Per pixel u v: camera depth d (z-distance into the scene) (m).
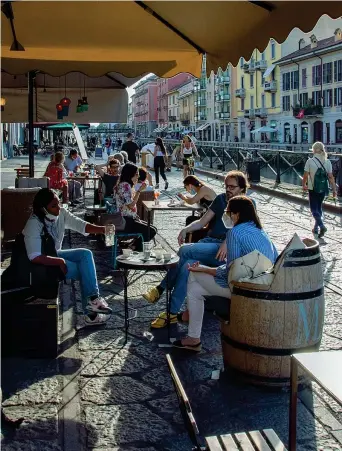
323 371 2.48
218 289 4.45
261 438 2.58
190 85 100.62
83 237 9.71
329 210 12.80
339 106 59.25
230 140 85.31
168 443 3.35
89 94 11.97
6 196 8.22
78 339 4.97
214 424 3.56
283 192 15.61
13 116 11.95
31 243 4.60
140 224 7.58
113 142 67.44
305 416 3.65
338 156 14.06
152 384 4.11
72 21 5.36
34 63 8.51
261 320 3.87
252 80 77.62
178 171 26.11
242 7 4.31
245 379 4.05
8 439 3.37
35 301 4.52
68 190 13.62
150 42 6.27
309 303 3.88
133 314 5.64
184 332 5.14
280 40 4.13
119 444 3.33
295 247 3.82
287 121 69.25
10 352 4.51
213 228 5.52
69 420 3.59
